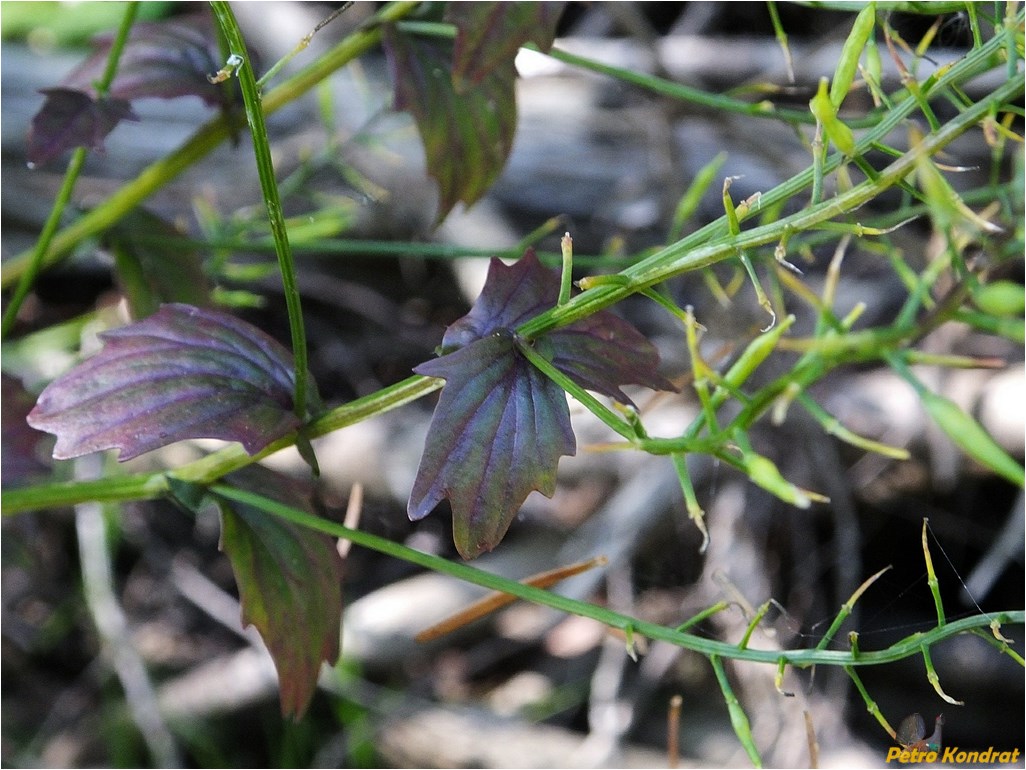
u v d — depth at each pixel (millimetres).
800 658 308
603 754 503
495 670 553
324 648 344
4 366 541
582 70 579
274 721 546
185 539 600
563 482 550
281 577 339
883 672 502
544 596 321
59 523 593
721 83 578
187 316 325
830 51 542
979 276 276
